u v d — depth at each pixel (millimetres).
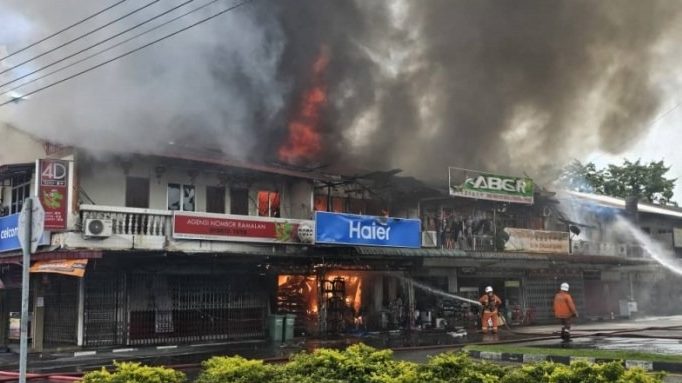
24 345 6969
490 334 21703
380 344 18406
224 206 21578
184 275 19656
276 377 7531
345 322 23203
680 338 18422
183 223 18969
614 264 32000
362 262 23031
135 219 18328
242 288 20938
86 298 17812
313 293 22969
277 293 21891
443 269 26344
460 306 26344
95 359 15688
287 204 23172
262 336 20953
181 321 19375
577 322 29094
